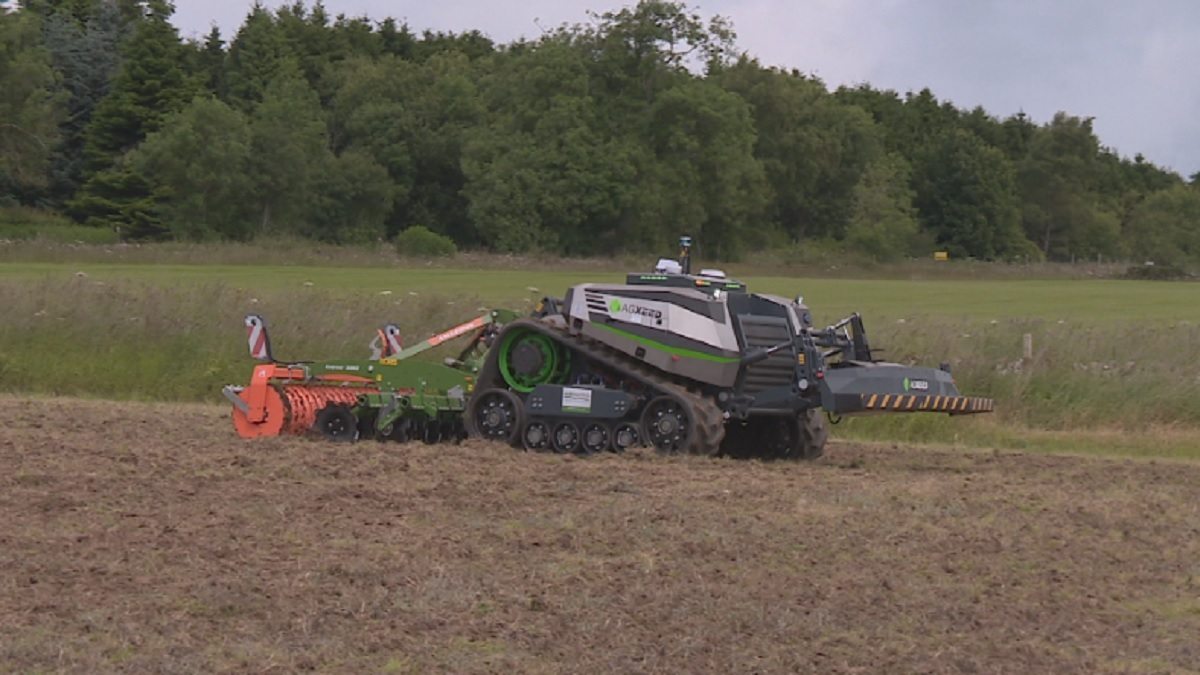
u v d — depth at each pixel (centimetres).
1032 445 2625
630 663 1048
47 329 3222
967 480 1970
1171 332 3506
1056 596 1278
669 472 1905
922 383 2034
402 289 6688
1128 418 2833
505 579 1271
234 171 12456
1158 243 19525
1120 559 1438
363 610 1162
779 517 1588
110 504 1588
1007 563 1403
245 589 1209
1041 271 13500
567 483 1784
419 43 18625
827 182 16600
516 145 13212
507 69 14025
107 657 1035
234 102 14550
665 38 13750
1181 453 2541
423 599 1195
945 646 1112
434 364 2181
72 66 14412
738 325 2075
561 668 1034
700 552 1398
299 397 2200
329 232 13500
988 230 17312
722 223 14112
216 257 9881
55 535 1412
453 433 2252
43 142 12750
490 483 1772
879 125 18262
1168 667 1082
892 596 1253
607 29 13712
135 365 3141
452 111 14662
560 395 2094
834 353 2172
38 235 11131
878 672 1047
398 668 1027
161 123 12975
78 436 2169
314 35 16700
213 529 1457
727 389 2089
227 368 3131
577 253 13200
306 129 13175
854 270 13150
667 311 2075
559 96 13212
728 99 13862
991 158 17562
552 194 12925
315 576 1263
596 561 1352
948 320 4147
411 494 1684
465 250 13100
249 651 1052
